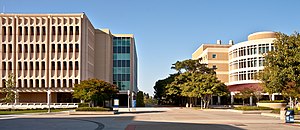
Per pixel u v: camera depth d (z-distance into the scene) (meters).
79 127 23.22
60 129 21.70
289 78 32.19
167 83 85.44
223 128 21.98
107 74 84.12
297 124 25.28
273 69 33.66
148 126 23.86
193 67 83.25
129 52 85.75
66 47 71.88
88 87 43.50
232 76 94.81
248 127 22.70
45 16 71.88
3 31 71.50
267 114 38.75
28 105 64.69
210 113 45.62
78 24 72.19
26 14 71.56
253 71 86.44
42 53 71.62
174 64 86.06
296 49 32.28
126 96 86.81
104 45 84.62
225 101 95.00
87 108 41.62
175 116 37.47
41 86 71.19
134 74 94.75
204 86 63.88
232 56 95.12
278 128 21.89
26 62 71.44
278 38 34.31
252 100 83.25
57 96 73.75
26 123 26.62
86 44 74.00
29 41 71.50
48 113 44.06
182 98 90.38
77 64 71.69
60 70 71.56
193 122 27.80
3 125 24.61
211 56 98.81
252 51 87.62
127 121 29.19
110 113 41.31
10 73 70.19
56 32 71.81
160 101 105.56
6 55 71.19
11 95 59.66
